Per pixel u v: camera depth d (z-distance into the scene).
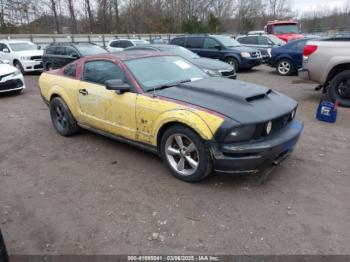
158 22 50.94
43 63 15.25
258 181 3.98
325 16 50.03
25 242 3.07
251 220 3.27
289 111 3.90
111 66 4.76
